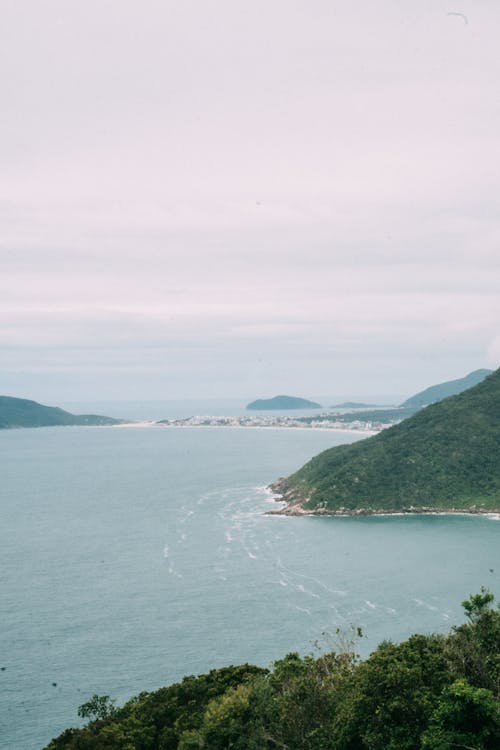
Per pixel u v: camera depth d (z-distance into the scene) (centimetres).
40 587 13025
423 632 10500
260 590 12738
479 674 4678
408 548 16050
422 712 4197
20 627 11000
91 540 16925
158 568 14300
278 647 10106
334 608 11706
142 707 6481
